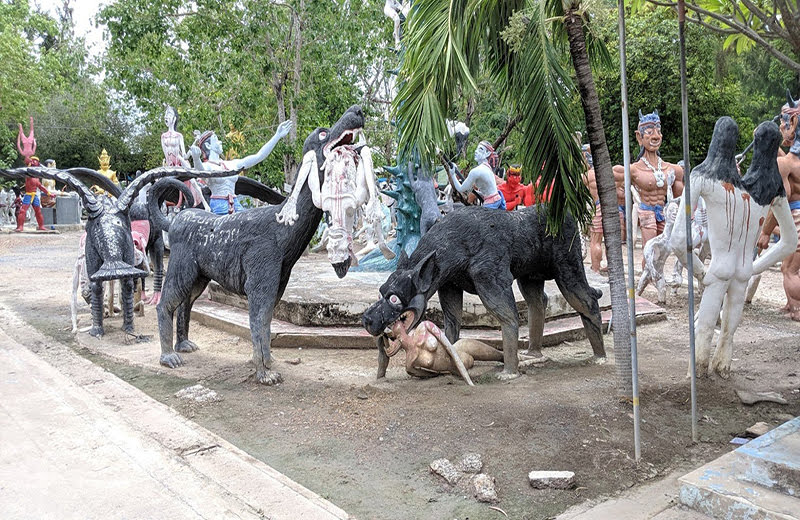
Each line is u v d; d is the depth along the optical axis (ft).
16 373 18.52
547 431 13.73
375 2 49.88
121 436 13.69
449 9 15.16
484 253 17.43
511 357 17.79
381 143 53.83
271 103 51.11
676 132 63.21
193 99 50.52
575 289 18.89
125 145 112.68
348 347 21.88
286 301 23.52
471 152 51.19
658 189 38.29
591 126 14.90
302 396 16.81
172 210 40.86
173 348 20.67
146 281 38.24
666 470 12.30
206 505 10.63
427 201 26.91
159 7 44.70
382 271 30.66
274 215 18.21
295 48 46.85
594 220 38.06
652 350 21.84
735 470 10.93
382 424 14.51
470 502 11.12
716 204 16.63
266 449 13.53
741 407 15.65
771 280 37.40
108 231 22.67
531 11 15.61
